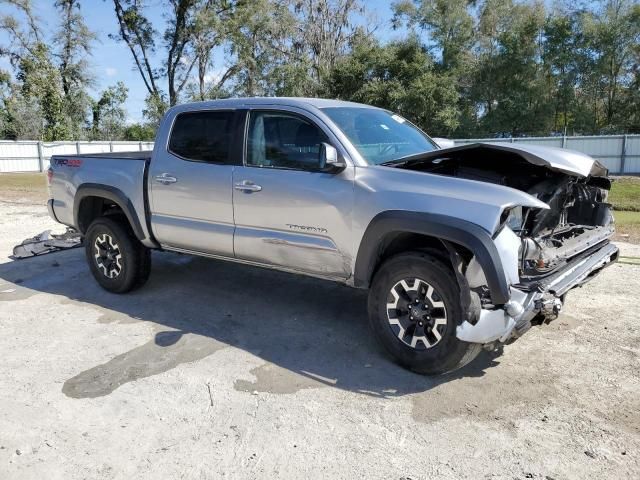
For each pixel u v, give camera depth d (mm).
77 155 5891
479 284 3455
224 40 39125
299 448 3047
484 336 3418
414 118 33094
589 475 2783
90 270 6109
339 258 4117
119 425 3295
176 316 5090
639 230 8664
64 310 5305
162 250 5434
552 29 34125
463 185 3637
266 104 4551
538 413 3357
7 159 30625
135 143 36406
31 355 4285
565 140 23109
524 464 2879
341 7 41594
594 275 4344
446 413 3373
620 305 5152
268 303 5422
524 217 3705
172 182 5004
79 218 5934
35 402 3566
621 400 3492
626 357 4090
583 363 4008
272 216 4398
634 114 34281
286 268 4508
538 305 3418
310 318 5008
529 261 3637
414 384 3740
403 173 3863
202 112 4922
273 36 40281
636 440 3068
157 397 3611
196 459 2965
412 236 3941
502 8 35438
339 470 2855
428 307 3729
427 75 32469
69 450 3059
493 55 35750
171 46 40656
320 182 4117
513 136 35500
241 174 4547
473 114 36969
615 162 22609
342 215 4012
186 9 39281
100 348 4402
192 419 3350
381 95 32844
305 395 3617
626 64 33969
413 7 35688
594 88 34594
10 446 3102
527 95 34500
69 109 41062
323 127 4207
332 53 41750
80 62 41250
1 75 38719
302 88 38094
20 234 9359
